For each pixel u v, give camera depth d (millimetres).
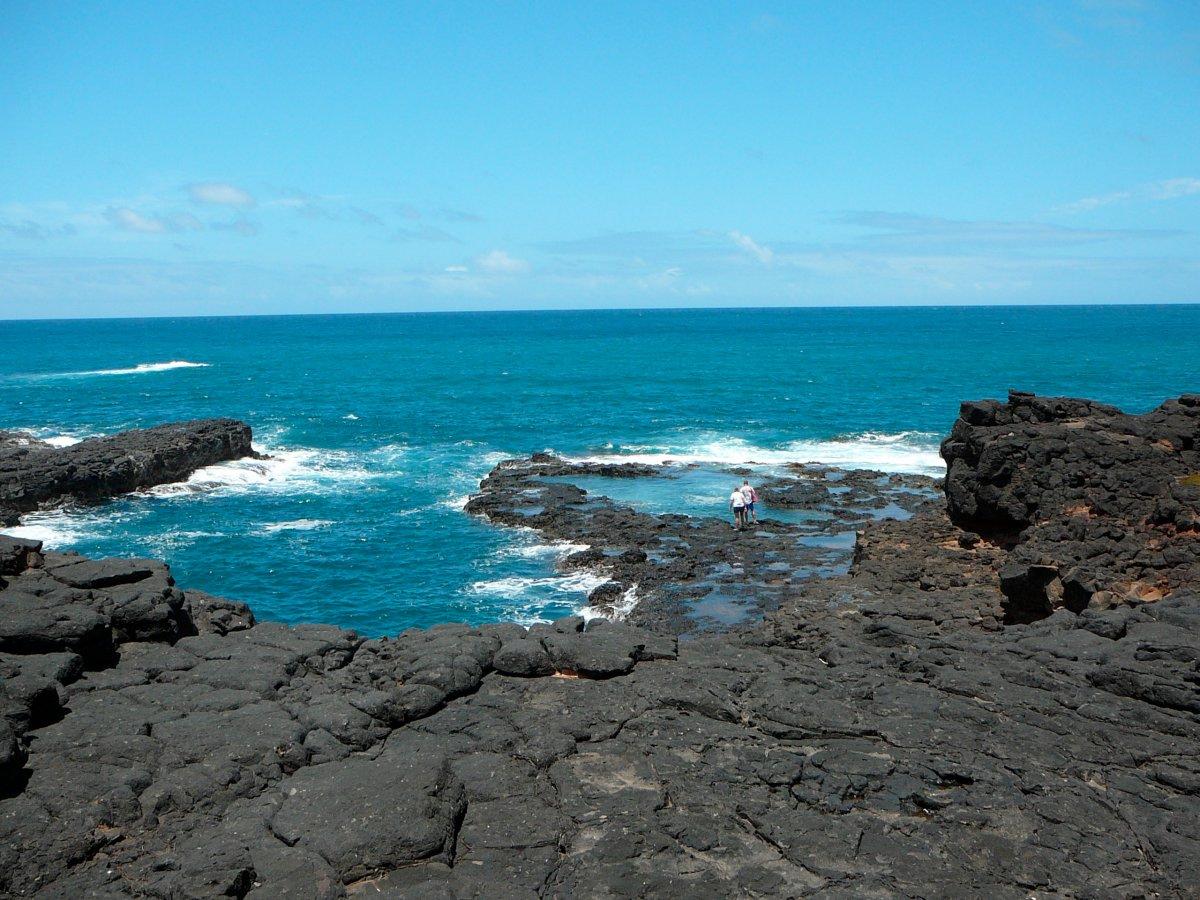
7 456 46125
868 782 11570
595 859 10141
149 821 10664
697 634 26656
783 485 45469
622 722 13203
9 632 14273
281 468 53812
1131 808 11039
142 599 16031
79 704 13414
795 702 13547
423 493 47094
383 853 9969
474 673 14578
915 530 28750
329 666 15672
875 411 72250
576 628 16703
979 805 11109
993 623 20125
